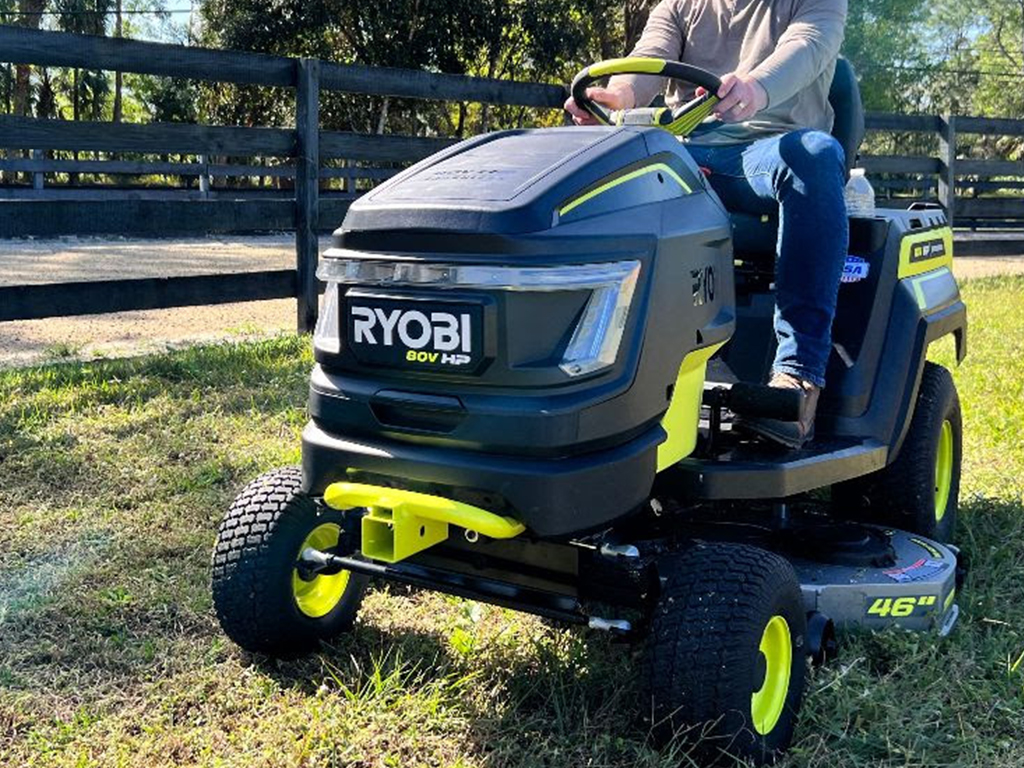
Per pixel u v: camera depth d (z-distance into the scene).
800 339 2.66
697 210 2.44
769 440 2.71
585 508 2.08
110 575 3.17
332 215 7.38
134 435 4.60
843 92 3.49
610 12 24.97
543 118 26.20
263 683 2.54
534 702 2.49
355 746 2.27
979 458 4.47
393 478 2.16
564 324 2.08
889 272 3.08
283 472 2.71
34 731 2.34
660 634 2.16
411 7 22.86
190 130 6.41
